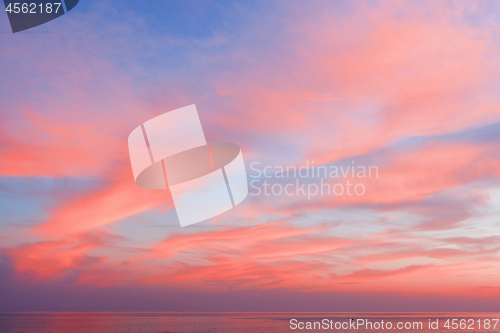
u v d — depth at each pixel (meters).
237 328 54.72
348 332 54.03
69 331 48.09
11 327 52.12
